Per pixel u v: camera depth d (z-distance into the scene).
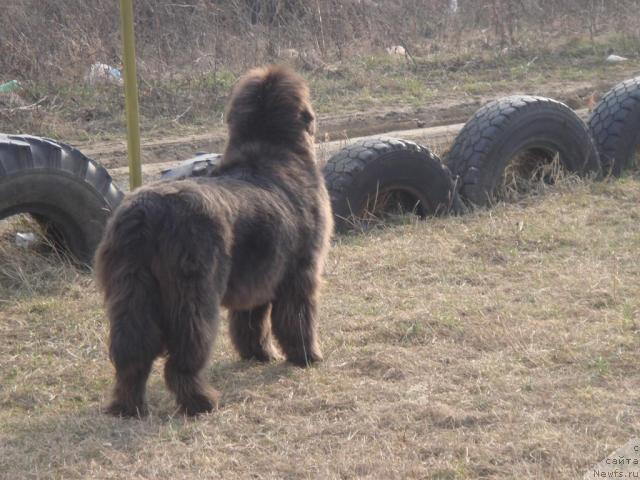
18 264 9.91
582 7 23.80
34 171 9.57
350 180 11.17
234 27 20.41
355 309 8.91
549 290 9.20
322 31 20.48
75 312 9.04
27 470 6.01
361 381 7.34
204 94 17.38
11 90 16.62
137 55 18.61
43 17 18.44
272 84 7.86
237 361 7.99
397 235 11.18
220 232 6.50
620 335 7.92
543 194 12.57
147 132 15.77
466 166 12.22
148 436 6.39
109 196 10.23
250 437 6.43
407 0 22.73
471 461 5.93
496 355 7.69
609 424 6.33
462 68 20.62
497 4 22.56
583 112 16.34
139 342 6.29
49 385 7.54
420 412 6.64
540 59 21.34
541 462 5.89
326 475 5.80
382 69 20.12
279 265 7.21
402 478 5.75
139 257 6.28
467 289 9.39
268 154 7.63
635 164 13.70
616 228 11.13
